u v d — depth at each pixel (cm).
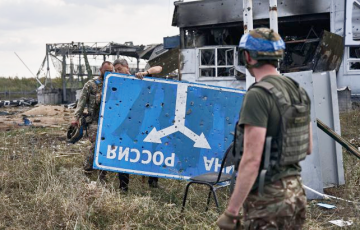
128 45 2778
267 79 240
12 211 472
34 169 637
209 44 1802
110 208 459
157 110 558
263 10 1515
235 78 1565
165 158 558
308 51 1560
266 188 236
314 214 482
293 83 247
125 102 554
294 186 239
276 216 234
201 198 522
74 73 3020
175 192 543
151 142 555
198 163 564
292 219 240
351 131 961
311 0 1456
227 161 477
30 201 498
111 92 552
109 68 584
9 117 1700
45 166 626
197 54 1586
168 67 1582
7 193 545
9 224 449
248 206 243
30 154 714
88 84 595
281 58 248
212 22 1599
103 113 548
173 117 560
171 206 489
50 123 1423
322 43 1355
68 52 2905
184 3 1630
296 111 236
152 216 458
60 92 3028
